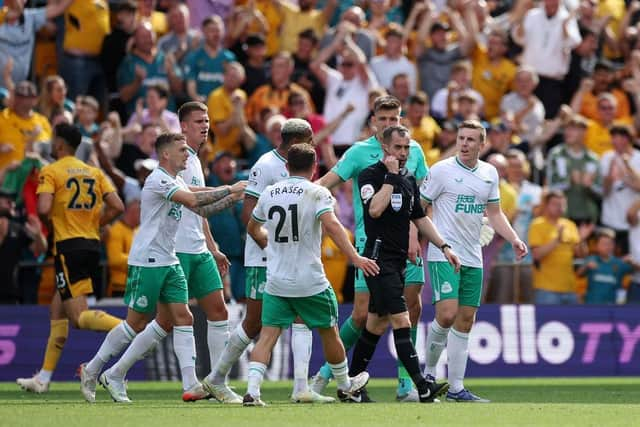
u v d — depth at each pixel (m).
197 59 61.03
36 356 48.50
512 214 54.75
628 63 66.56
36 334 48.59
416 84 64.25
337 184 34.56
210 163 57.22
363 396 33.31
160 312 33.03
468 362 51.41
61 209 39.00
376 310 32.12
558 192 54.25
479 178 34.47
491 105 64.81
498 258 54.22
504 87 64.75
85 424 24.30
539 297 54.31
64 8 59.69
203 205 31.30
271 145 57.88
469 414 27.50
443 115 62.19
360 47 63.56
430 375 35.53
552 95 66.25
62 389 42.97
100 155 51.47
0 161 52.81
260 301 33.00
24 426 23.91
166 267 32.19
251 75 61.72
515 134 62.16
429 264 34.56
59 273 39.09
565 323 52.47
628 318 53.00
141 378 48.56
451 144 57.47
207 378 33.09
